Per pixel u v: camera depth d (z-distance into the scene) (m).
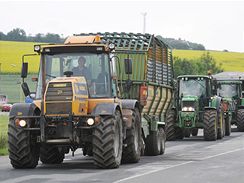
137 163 32.47
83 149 33.09
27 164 29.67
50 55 31.23
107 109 29.31
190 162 32.81
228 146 47.88
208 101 60.97
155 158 36.53
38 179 24.78
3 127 74.19
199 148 46.00
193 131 67.81
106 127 28.98
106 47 30.95
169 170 28.28
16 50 198.50
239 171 27.83
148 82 39.38
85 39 32.56
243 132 75.75
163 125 41.16
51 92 29.16
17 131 29.41
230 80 77.75
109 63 30.98
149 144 39.09
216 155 37.94
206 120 58.03
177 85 61.69
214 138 58.03
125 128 31.83
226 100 69.12
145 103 37.88
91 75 30.81
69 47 31.14
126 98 37.44
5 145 44.44
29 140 29.55
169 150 44.50
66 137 29.09
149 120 39.00
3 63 185.25
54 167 30.61
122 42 40.31
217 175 26.19
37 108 30.20
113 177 25.36
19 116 29.42
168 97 45.97
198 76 61.62
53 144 29.58
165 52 44.72
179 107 60.22
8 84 181.00
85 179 24.67
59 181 24.03
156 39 41.84
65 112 28.97
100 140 28.88
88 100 30.16
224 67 196.12
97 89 30.61
